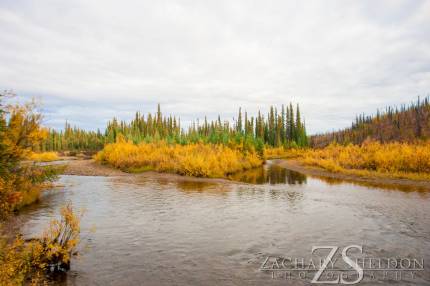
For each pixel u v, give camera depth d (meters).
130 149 42.19
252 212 13.97
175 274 7.11
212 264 7.77
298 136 91.81
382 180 25.84
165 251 8.70
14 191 13.89
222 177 29.52
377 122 131.88
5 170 13.55
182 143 53.16
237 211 14.17
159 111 101.44
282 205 15.66
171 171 32.12
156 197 17.92
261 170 38.59
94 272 7.12
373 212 14.02
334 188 21.98
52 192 19.69
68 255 7.25
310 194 19.25
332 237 10.18
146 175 30.47
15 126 14.34
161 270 7.34
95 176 29.94
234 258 8.22
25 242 8.77
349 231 10.88
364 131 126.94
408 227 11.45
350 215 13.43
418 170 28.31
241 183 25.08
